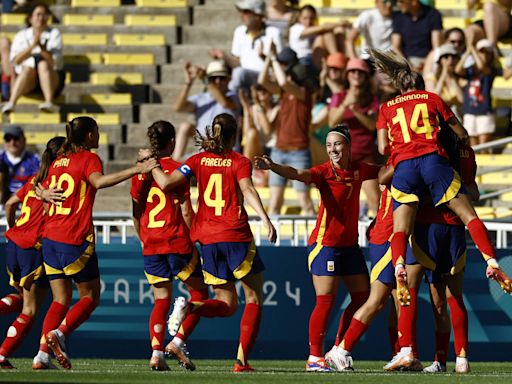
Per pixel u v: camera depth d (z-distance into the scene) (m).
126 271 38.62
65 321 29.66
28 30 58.12
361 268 31.75
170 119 59.09
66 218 29.59
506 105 57.56
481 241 29.23
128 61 61.50
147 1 64.56
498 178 53.56
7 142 48.59
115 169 55.81
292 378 27.06
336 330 38.41
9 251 31.06
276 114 52.53
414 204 29.67
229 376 27.47
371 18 57.69
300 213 51.81
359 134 48.28
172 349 30.59
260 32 55.81
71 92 59.75
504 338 38.69
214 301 29.95
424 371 31.33
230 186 29.97
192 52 62.62
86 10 64.62
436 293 31.38
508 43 60.38
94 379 25.70
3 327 38.66
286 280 38.75
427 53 56.91
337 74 52.72
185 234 30.73
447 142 30.41
